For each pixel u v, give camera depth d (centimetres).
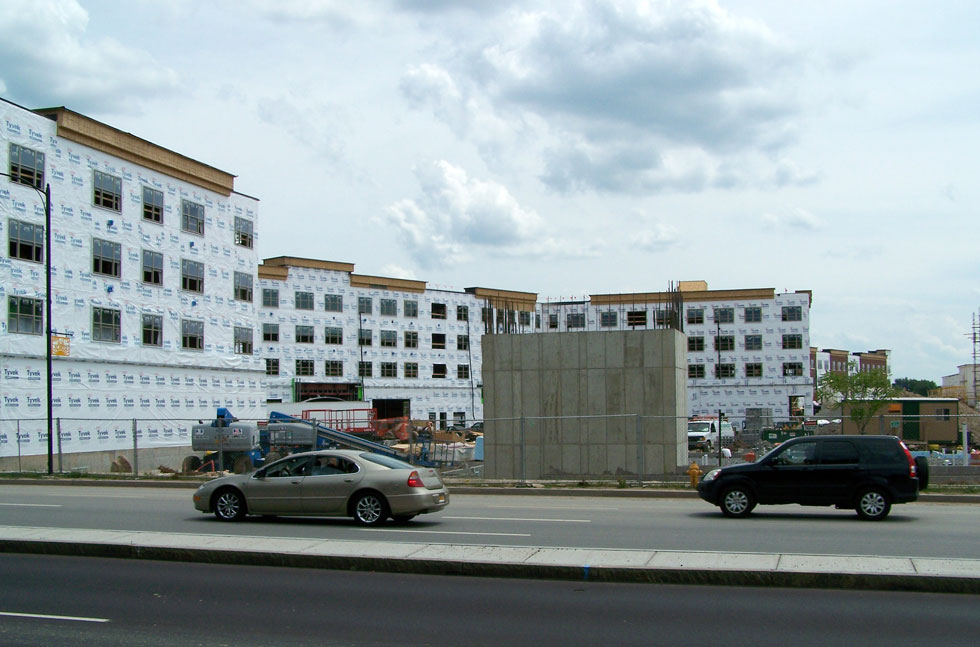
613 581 1121
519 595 1049
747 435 4634
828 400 8400
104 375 4262
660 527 1641
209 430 3759
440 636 864
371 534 1534
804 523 1714
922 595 1034
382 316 7888
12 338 3744
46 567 1238
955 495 2211
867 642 832
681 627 894
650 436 2953
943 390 10094
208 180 5094
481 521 1753
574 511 1973
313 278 7544
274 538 1380
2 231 3722
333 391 7538
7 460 3669
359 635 868
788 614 945
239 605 999
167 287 4744
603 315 8475
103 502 2212
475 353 8394
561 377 3045
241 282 5403
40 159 3944
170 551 1286
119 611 971
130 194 4500
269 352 7262
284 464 1738
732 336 8212
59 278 4019
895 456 1770
